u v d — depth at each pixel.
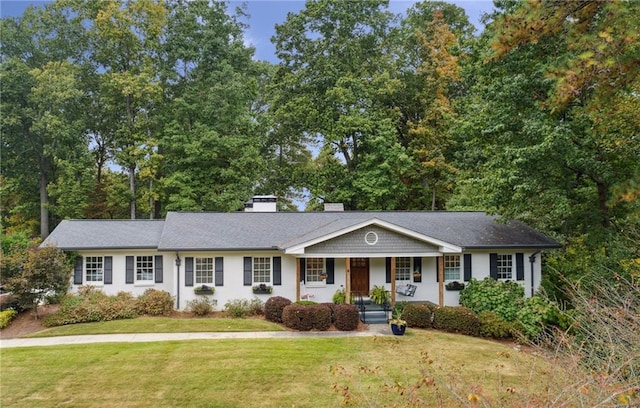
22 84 30.62
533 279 20.14
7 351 13.02
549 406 5.12
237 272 19.33
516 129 16.64
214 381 10.70
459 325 15.85
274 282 19.48
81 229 20.84
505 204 18.30
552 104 8.57
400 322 15.27
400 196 32.03
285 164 36.72
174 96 34.72
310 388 10.30
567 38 8.47
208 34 33.66
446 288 19.69
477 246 19.47
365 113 31.06
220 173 31.47
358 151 33.00
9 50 32.16
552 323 15.52
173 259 19.89
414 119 33.78
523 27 7.92
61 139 30.86
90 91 33.84
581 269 16.61
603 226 16.41
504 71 16.69
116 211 33.91
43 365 11.74
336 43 32.38
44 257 16.70
